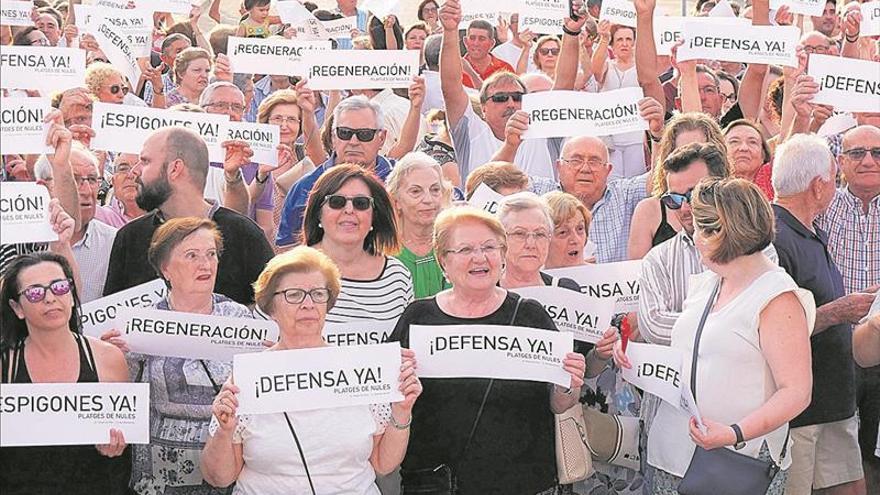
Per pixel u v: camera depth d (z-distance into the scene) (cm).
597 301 563
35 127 601
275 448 498
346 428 503
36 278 504
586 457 543
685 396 514
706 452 518
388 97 987
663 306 570
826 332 610
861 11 955
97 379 517
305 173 828
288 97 834
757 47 795
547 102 731
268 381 496
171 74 1076
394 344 505
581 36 1017
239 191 739
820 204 619
